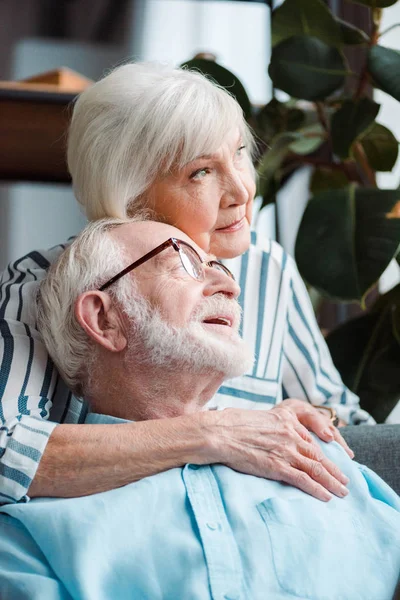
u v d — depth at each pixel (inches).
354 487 52.1
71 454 49.6
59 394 59.1
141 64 58.9
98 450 49.5
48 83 96.6
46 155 113.0
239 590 45.0
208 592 45.0
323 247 72.0
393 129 109.4
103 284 52.9
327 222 72.9
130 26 132.1
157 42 131.7
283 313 71.6
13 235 159.3
